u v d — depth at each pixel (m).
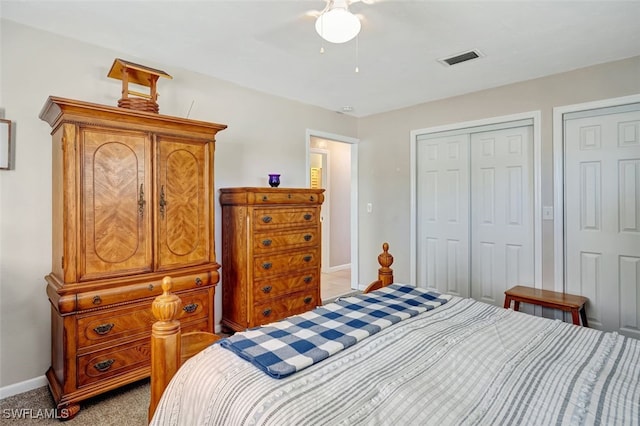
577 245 3.03
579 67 2.94
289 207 3.20
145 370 2.20
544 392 1.06
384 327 1.57
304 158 3.96
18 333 2.19
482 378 1.15
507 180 3.46
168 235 2.34
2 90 2.12
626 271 2.81
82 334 1.97
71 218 1.93
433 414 0.96
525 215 3.35
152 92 2.40
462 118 3.70
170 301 1.30
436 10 2.02
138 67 2.28
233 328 3.04
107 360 2.06
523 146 3.35
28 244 2.21
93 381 2.00
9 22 2.13
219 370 1.18
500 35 2.34
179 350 1.31
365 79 3.20
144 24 2.19
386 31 2.28
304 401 0.99
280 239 3.12
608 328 2.89
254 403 0.98
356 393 1.04
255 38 2.39
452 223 3.85
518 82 3.30
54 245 2.20
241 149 3.37
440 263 3.96
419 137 4.09
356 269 4.74
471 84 3.35
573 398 1.02
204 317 2.53
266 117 3.58
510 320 1.72
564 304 2.76
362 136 4.64
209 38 2.39
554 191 3.12
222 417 1.01
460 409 0.99
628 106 2.77
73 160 1.94
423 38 2.38
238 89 3.34
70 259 1.93
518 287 3.29
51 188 2.29
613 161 2.85
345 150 6.32
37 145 2.24
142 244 2.21
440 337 1.46
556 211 3.11
